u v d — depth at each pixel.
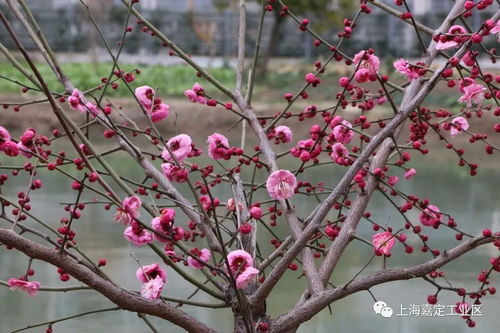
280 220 6.92
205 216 2.34
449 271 5.93
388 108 13.34
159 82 18.84
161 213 2.23
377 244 2.39
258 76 20.34
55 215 7.57
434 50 2.73
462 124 2.70
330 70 20.67
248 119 2.85
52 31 26.22
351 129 2.52
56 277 5.91
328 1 19.70
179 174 2.30
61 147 12.13
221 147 2.48
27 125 13.29
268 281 2.33
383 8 2.71
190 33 26.48
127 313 5.22
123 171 10.07
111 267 5.89
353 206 2.59
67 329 4.79
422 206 2.57
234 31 26.11
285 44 25.30
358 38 25.14
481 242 2.32
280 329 2.37
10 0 2.77
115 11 25.78
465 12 2.54
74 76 17.48
